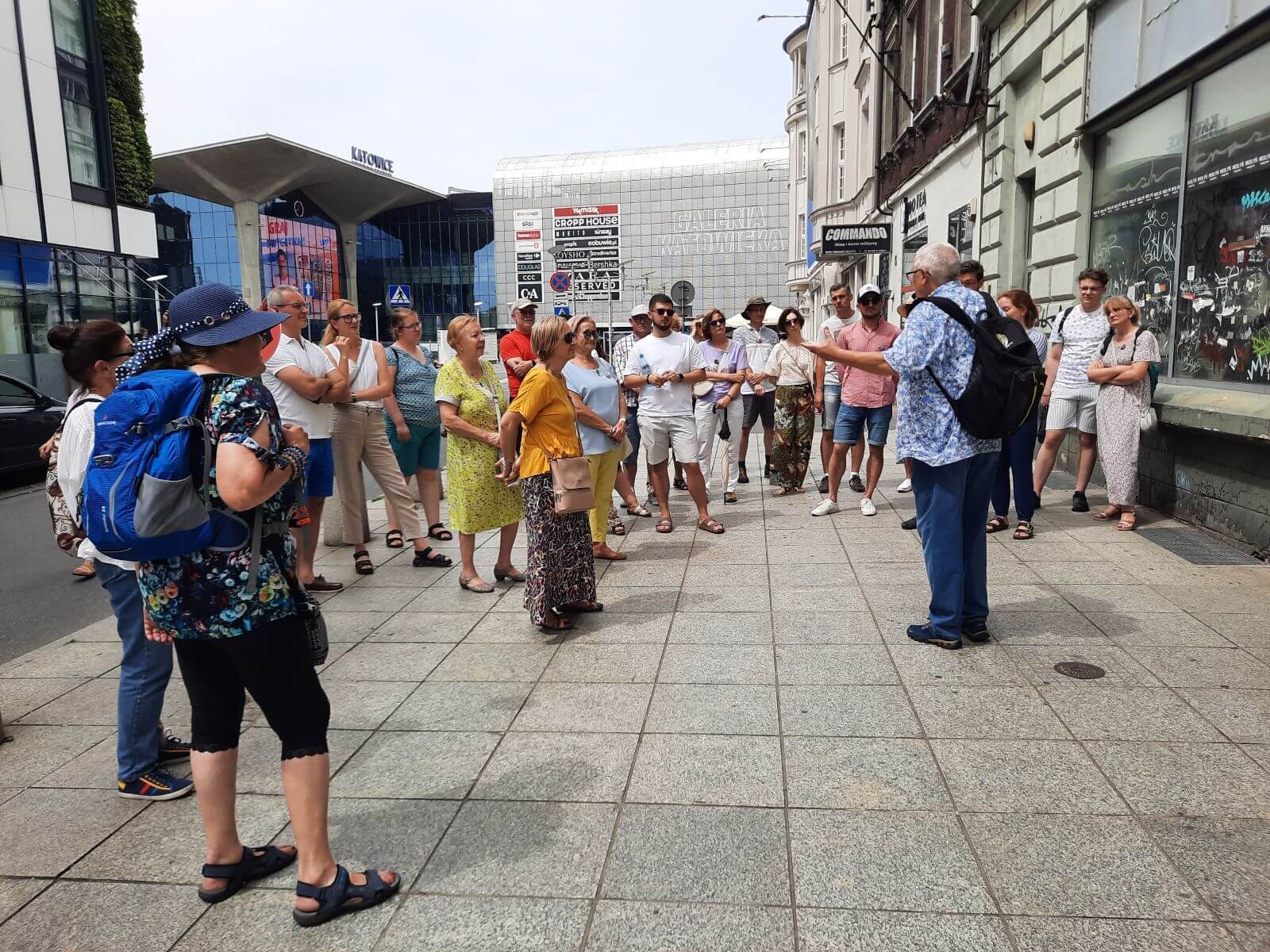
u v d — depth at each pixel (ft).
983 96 35.06
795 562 18.98
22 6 76.33
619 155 223.51
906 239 52.39
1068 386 22.02
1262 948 6.88
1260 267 18.28
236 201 203.00
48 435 39.65
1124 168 24.71
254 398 7.22
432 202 260.83
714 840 8.65
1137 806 8.95
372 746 11.03
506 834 8.93
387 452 20.18
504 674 13.32
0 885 8.51
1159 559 17.78
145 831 9.46
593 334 19.61
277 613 7.45
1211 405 19.11
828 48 84.43
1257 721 10.68
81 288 83.30
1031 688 11.88
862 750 10.34
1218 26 19.39
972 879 7.88
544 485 14.90
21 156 76.38
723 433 27.58
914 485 13.64
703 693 12.19
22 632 18.13
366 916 7.74
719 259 217.77
